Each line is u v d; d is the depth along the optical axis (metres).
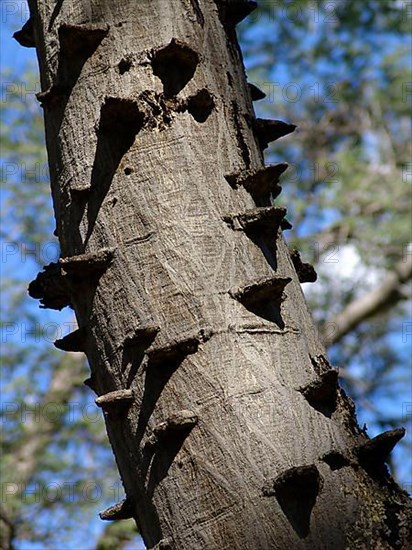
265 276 1.87
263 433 1.80
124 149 1.95
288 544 1.75
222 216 1.92
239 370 1.83
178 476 1.80
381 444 1.82
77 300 1.93
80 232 1.94
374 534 1.78
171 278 1.87
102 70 2.00
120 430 1.86
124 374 1.86
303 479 1.76
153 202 1.91
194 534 1.78
